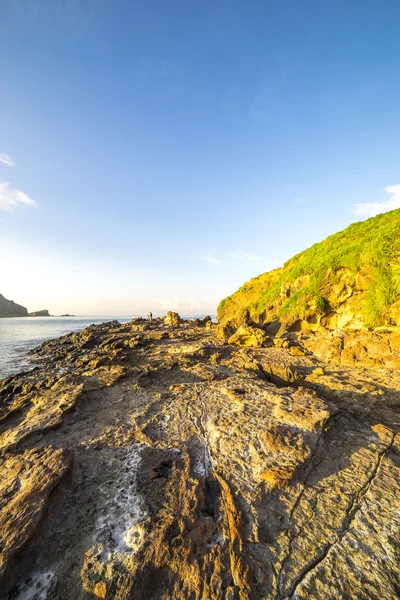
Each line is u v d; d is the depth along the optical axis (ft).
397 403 34.63
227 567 14.48
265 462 22.30
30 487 19.06
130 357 66.54
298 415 27.96
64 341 116.88
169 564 14.51
